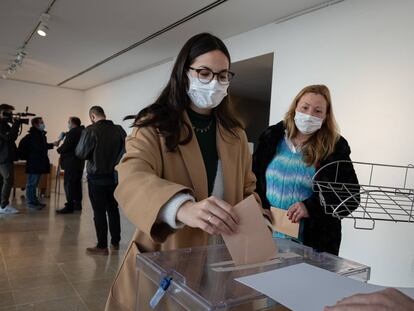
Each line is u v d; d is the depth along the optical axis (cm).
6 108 412
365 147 229
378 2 225
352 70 240
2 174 421
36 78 764
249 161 96
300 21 285
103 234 303
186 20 332
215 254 65
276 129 164
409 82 206
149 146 75
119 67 577
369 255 217
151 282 58
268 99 581
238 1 277
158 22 345
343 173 145
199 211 57
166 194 61
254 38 335
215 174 84
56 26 382
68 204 453
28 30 406
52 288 231
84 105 891
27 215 426
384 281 209
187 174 78
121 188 68
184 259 61
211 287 50
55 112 859
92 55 505
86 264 277
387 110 217
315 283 56
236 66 377
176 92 80
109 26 369
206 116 87
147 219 61
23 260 278
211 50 77
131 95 626
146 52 466
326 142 150
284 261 66
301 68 281
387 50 219
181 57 80
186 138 78
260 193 161
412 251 195
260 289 52
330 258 70
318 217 134
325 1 260
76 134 446
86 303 212
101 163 297
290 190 150
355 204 87
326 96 153
